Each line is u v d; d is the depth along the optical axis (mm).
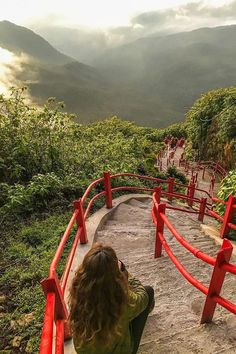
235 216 8430
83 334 2588
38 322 5074
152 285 5902
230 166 21359
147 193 13336
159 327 4688
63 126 12219
